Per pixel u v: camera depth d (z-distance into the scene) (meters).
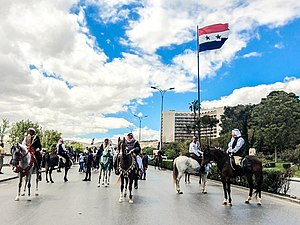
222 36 32.41
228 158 14.77
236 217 11.47
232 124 118.31
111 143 22.08
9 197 15.26
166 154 71.62
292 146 90.31
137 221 10.34
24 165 14.41
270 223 10.59
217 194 18.08
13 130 70.56
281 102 103.38
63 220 10.25
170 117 130.25
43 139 74.19
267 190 18.80
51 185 21.41
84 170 36.94
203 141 62.91
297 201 15.31
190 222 10.40
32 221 10.02
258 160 15.20
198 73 33.78
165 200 15.26
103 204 13.60
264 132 90.75
